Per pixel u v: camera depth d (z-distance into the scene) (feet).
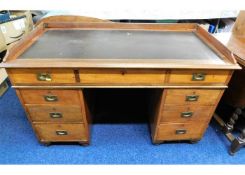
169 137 4.72
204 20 7.81
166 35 4.82
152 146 4.91
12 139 5.06
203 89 3.83
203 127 4.56
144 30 5.12
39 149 4.79
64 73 3.49
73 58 3.56
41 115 4.17
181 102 4.04
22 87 3.63
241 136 4.48
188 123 4.45
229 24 7.75
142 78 3.60
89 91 4.96
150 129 5.26
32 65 3.30
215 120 5.61
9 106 6.21
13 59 3.48
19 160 4.52
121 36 4.67
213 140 5.10
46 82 3.60
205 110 4.21
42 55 3.66
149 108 5.44
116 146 4.89
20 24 6.88
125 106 6.26
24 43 4.00
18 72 3.45
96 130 5.36
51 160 4.53
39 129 4.43
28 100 3.90
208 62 3.52
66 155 4.65
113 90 6.89
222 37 5.06
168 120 4.36
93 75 3.53
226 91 4.93
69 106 4.03
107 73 3.51
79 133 4.55
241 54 4.11
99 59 3.52
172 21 7.08
